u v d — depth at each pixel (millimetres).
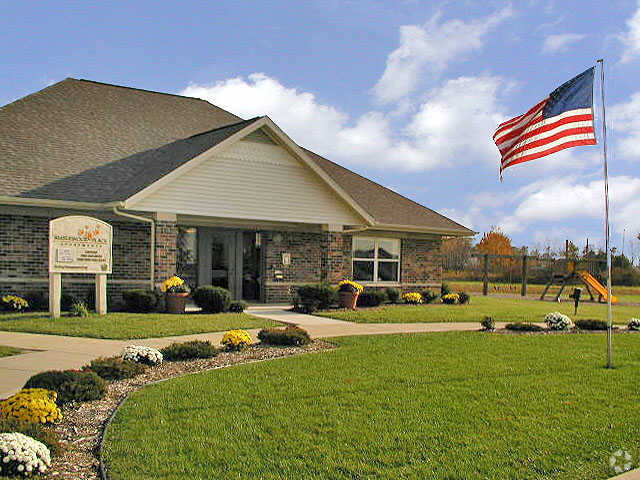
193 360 9656
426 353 10641
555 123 11875
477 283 40469
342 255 19281
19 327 12328
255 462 5117
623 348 12133
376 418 6469
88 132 19078
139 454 5195
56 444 5180
